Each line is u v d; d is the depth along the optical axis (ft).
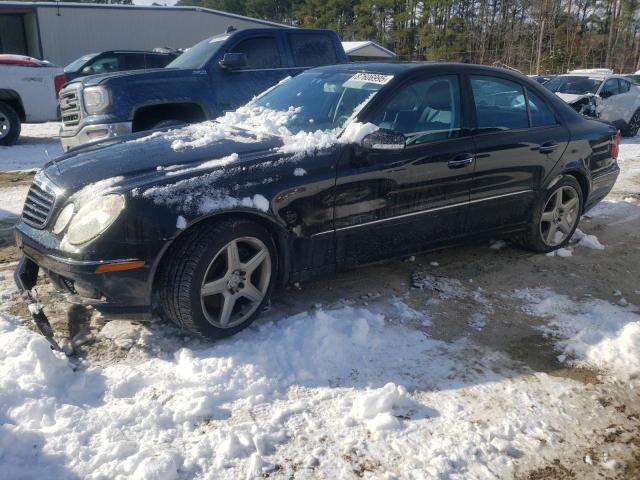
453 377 10.57
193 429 8.88
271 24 104.27
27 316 12.23
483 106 14.85
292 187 11.59
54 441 8.29
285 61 28.12
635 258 17.21
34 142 40.96
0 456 7.90
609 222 20.84
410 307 13.32
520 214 15.90
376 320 12.38
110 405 9.34
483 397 10.01
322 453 8.50
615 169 18.48
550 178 16.14
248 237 11.21
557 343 11.95
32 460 7.95
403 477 8.09
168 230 10.30
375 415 9.33
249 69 27.04
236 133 13.41
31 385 9.43
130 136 14.15
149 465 7.72
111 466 7.91
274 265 11.87
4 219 19.99
